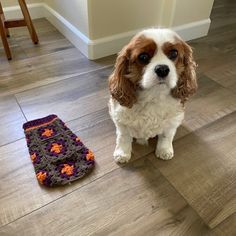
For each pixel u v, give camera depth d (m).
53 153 1.16
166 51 0.87
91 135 1.27
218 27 2.31
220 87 1.61
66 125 1.32
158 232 0.92
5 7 2.16
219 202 1.01
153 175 1.10
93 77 1.66
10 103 1.43
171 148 1.17
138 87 0.99
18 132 1.27
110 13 1.70
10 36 2.04
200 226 0.94
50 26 2.21
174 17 1.93
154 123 1.05
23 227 0.92
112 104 1.10
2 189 1.03
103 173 1.10
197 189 1.05
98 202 1.00
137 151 1.19
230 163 1.16
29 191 1.03
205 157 1.18
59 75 1.66
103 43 1.79
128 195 1.02
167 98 1.01
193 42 2.09
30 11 2.26
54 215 0.95
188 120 1.37
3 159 1.14
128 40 1.90
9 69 1.69
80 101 1.47
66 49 1.92
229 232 0.92
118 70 0.97
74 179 1.06
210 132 1.30
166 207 0.99
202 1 1.97
